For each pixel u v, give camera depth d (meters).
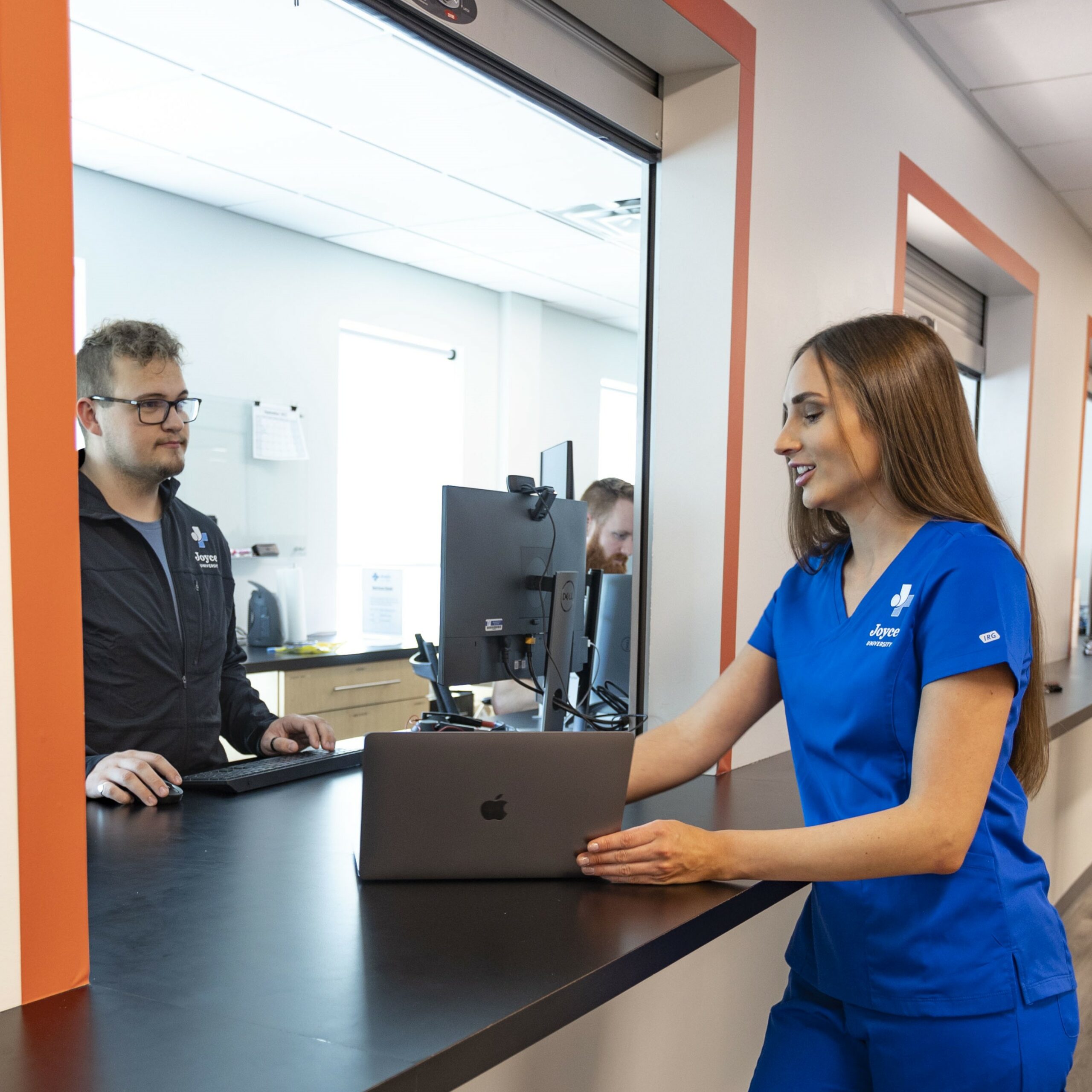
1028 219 3.94
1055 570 4.57
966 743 1.06
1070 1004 1.14
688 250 2.04
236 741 2.01
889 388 1.16
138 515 1.91
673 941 1.05
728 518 2.01
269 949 0.97
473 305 5.34
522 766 1.16
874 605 1.18
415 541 5.25
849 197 2.46
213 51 2.64
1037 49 2.83
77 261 3.55
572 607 1.91
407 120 3.08
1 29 0.76
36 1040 0.78
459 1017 0.83
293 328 4.36
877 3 2.56
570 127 1.88
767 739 2.14
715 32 1.87
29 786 0.82
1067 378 4.66
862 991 1.17
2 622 0.79
